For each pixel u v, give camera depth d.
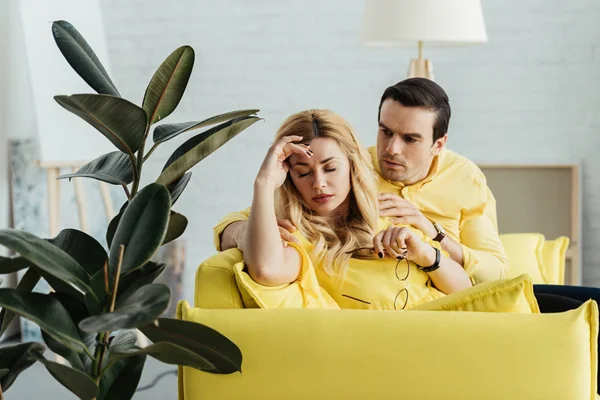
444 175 2.30
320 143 1.80
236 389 1.50
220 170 4.42
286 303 1.70
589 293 2.21
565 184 4.13
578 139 4.21
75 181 3.82
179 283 4.15
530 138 4.23
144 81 4.43
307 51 4.34
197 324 1.36
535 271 2.68
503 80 4.22
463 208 2.30
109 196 4.02
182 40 4.40
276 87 4.37
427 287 1.89
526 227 4.14
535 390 1.42
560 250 2.79
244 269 1.71
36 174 4.05
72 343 1.32
